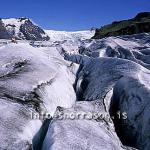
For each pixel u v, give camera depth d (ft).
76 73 66.90
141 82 45.85
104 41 100.99
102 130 35.47
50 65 54.70
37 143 32.50
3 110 34.04
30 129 32.55
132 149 33.83
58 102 43.60
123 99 46.44
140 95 43.80
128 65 55.93
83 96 54.29
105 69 58.18
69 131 32.12
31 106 36.88
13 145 28.55
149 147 38.17
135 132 41.39
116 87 49.75
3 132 30.14
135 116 42.47
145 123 40.45
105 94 46.75
